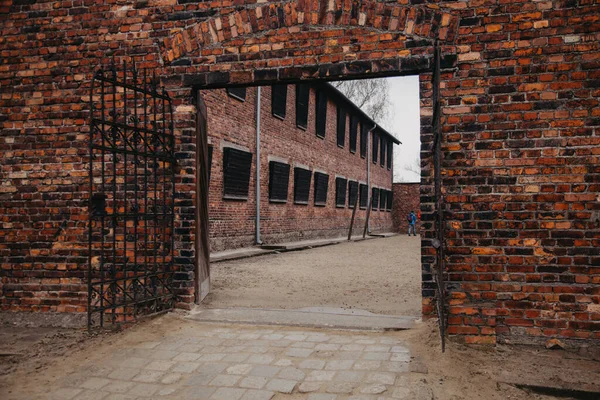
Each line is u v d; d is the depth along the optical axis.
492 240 4.88
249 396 3.67
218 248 13.83
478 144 4.94
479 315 4.85
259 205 16.25
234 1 5.66
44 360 4.48
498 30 4.93
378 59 5.26
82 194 6.01
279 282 8.95
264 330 5.25
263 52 5.59
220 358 4.44
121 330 5.22
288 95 18.72
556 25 4.80
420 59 5.14
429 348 4.52
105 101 6.01
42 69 6.12
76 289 5.95
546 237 4.77
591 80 4.72
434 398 3.61
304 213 20.73
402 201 37.25
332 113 23.95
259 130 16.02
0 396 3.75
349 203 27.16
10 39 6.20
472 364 4.25
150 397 3.70
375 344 4.72
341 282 9.09
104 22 6.01
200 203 6.17
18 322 5.82
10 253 6.10
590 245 4.67
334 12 5.40
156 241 5.88
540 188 4.80
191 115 5.85
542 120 4.81
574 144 4.74
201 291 6.27
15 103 6.16
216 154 13.52
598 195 4.67
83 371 4.21
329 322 5.43
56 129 6.07
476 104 4.96
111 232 5.95
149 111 5.93
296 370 4.12
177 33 5.82
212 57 5.73
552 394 3.74
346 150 26.44
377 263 12.79
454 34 5.04
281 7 5.53
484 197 4.91
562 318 4.70
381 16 5.26
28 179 6.11
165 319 5.55
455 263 4.95
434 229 5.08
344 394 3.65
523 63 4.87
